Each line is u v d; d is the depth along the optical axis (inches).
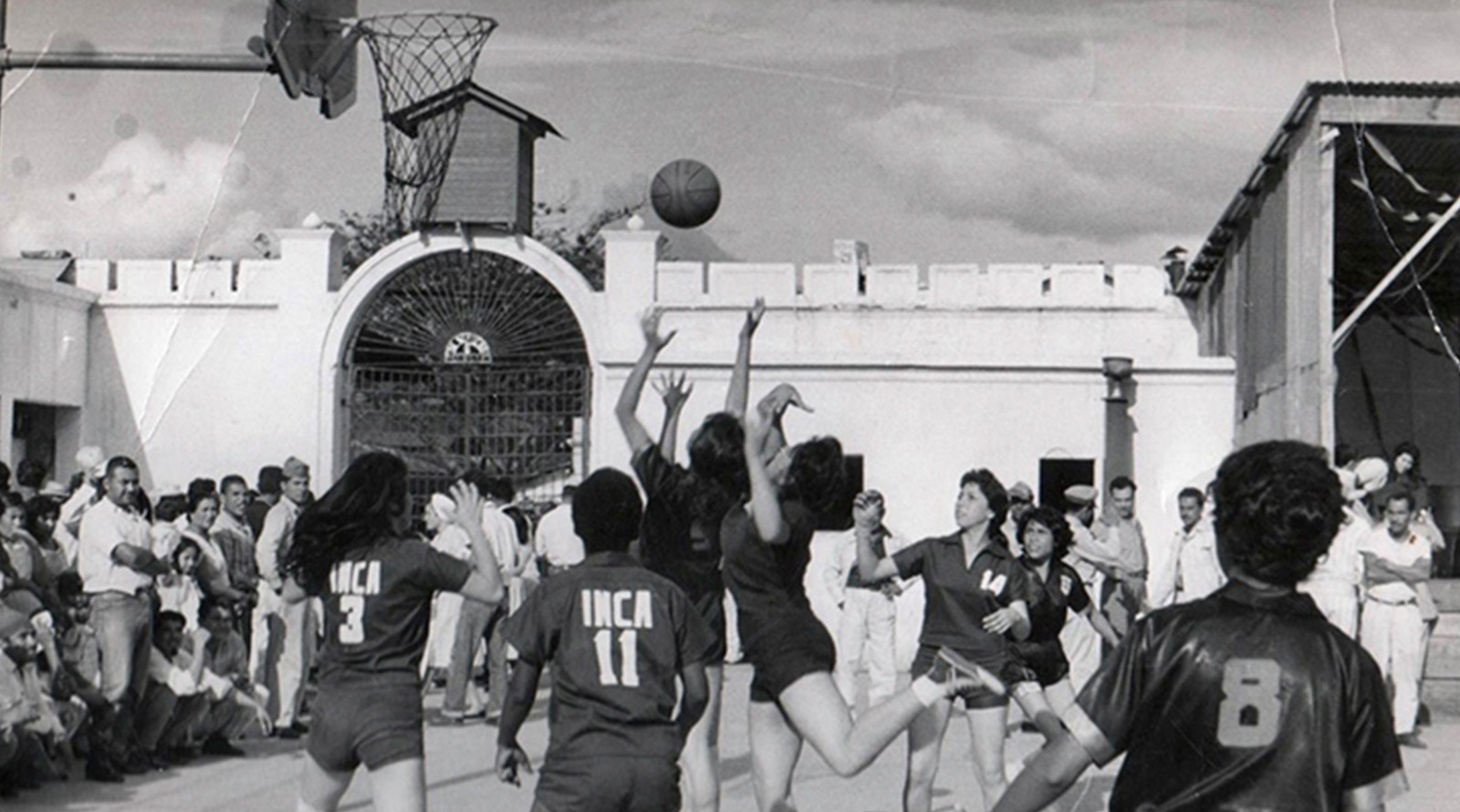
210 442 518.3
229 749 261.4
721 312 498.3
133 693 239.6
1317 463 84.7
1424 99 338.0
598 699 128.3
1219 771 82.0
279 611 285.0
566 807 126.9
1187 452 472.7
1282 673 82.0
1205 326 485.7
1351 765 82.5
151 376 515.5
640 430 174.4
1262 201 402.0
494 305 514.9
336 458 512.4
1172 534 467.5
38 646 228.7
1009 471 486.3
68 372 513.7
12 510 241.3
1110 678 84.7
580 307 499.8
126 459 244.4
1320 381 351.3
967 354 486.9
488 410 515.2
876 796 223.0
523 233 504.4
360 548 147.3
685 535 169.2
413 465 515.2
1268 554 84.0
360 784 222.2
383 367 518.3
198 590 270.4
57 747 232.7
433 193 501.4
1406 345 450.6
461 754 270.8
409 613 146.7
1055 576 192.5
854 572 291.0
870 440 489.1
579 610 131.2
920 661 185.9
